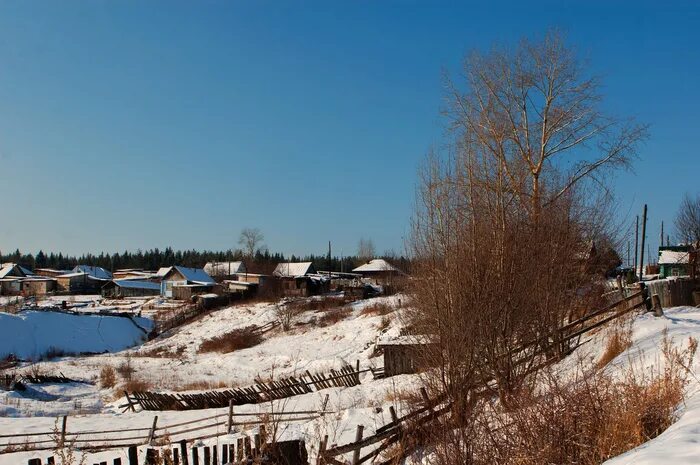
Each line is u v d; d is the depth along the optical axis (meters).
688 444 5.42
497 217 13.07
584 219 17.91
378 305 47.88
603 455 6.86
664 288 22.52
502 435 8.09
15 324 50.22
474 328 11.11
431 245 12.53
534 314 12.92
